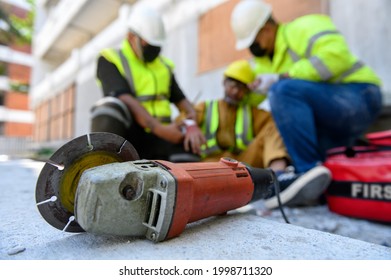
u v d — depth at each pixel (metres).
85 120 7.71
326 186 1.16
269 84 1.59
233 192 0.77
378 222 1.07
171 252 0.58
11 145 13.44
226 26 3.60
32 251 0.59
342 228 1.02
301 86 1.33
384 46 2.22
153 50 1.51
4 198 1.27
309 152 1.34
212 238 0.67
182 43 4.35
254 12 1.63
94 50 7.41
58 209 0.62
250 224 0.79
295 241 0.66
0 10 14.52
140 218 0.60
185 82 4.29
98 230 0.55
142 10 1.53
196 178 0.67
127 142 0.67
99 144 0.64
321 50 1.33
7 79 17.88
